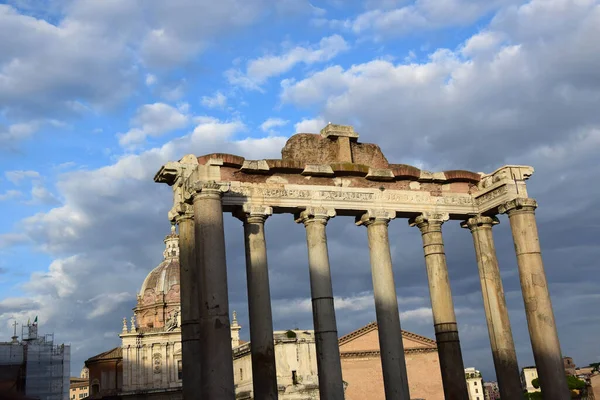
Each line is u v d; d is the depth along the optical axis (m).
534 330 31.73
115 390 116.94
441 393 98.19
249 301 29.83
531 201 33.34
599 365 192.50
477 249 35.84
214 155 30.17
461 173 35.59
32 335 72.56
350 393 93.81
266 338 29.11
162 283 126.69
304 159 32.75
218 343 25.77
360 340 97.69
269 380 28.62
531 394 116.75
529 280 32.31
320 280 30.91
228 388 25.50
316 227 31.64
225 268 27.00
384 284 32.44
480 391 156.12
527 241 32.84
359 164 33.09
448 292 34.06
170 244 134.00
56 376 69.06
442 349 33.31
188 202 29.52
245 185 30.80
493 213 35.69
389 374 31.27
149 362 109.31
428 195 35.00
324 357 29.88
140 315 125.88
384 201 33.69
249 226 30.52
